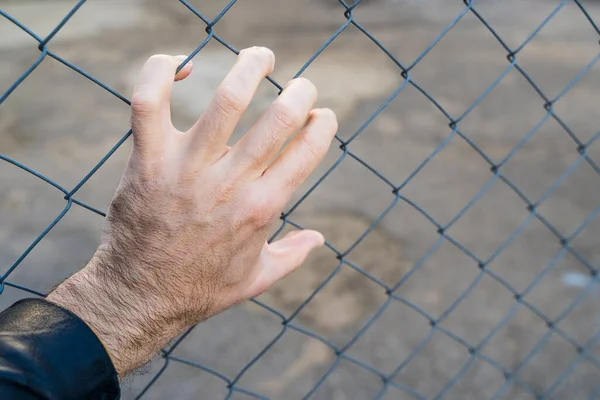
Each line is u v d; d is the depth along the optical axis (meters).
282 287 3.30
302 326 3.05
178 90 6.28
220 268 0.83
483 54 8.09
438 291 3.33
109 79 7.13
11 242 3.78
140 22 9.92
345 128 5.63
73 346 0.69
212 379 2.73
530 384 2.73
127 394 2.59
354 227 3.94
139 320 0.79
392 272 3.48
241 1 11.38
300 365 2.83
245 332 2.99
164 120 0.75
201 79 6.63
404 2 11.52
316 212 4.11
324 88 6.68
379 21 10.09
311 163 0.83
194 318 0.86
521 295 1.94
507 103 6.38
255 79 0.75
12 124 5.77
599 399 2.63
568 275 3.49
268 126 0.77
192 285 0.82
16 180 4.60
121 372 0.79
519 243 3.81
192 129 0.76
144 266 0.78
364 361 2.85
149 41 8.81
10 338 0.67
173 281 0.80
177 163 0.76
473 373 2.79
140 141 0.74
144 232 0.78
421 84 6.91
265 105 5.99
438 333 3.02
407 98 6.45
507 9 10.86
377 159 4.99
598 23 9.75
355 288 3.32
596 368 2.82
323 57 7.94
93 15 10.39
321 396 2.67
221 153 0.77
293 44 8.62
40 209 4.18
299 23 9.91
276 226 3.87
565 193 4.52
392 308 3.18
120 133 5.63
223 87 0.73
